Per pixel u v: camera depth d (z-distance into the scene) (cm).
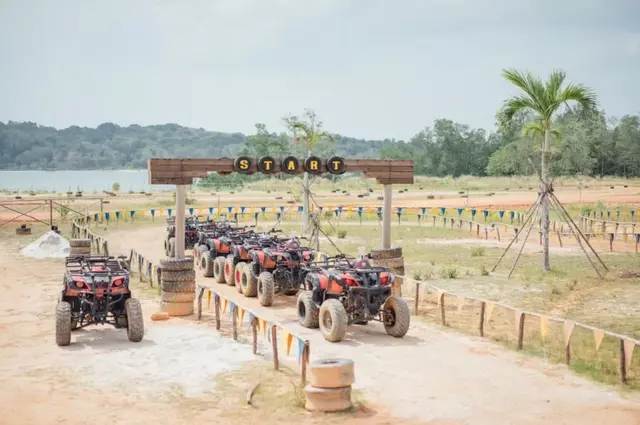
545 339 1346
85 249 2427
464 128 14712
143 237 3422
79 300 1348
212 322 1512
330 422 904
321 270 1457
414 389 1038
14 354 1226
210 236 2425
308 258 1767
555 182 8875
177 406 962
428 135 15212
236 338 1329
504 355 1227
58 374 1105
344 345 1297
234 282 2003
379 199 6228
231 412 938
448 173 14300
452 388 1041
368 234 3484
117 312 1350
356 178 11625
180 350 1252
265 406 961
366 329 1435
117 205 5522
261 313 1609
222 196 6900
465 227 3859
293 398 991
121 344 1296
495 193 7206
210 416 923
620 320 1523
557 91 2269
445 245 3044
